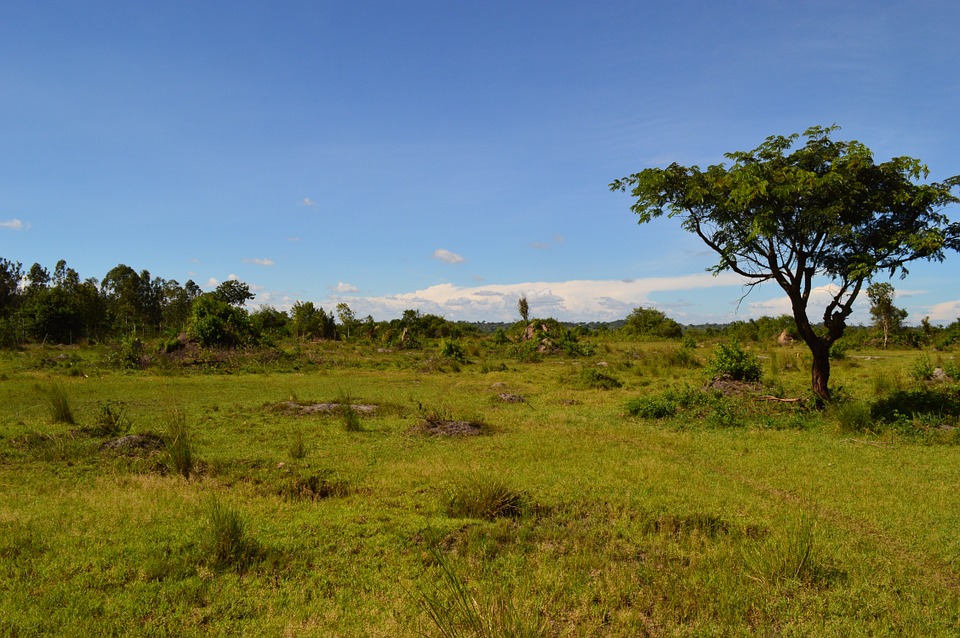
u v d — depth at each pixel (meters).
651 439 10.39
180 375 21.81
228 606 4.12
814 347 12.95
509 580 4.48
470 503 6.27
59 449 8.58
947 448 9.52
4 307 62.78
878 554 5.21
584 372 19.80
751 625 4.00
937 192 10.91
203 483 7.19
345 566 4.80
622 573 4.68
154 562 4.67
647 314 65.56
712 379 16.78
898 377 17.97
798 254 12.28
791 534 5.19
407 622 3.89
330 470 8.02
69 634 3.63
